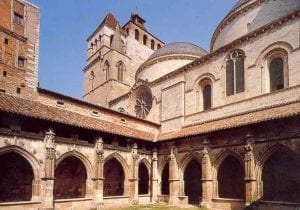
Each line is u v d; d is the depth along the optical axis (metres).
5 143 21.73
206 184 27.66
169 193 32.09
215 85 33.03
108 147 29.61
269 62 28.48
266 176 26.45
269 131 23.52
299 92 24.86
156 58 49.78
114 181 33.31
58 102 29.38
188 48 50.59
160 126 38.22
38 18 30.38
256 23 35.56
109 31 65.69
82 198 26.66
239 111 29.45
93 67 65.94
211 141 28.48
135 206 30.00
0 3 26.84
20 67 27.39
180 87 36.28
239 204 25.02
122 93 59.16
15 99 25.55
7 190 24.52
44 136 24.42
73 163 29.48
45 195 23.41
